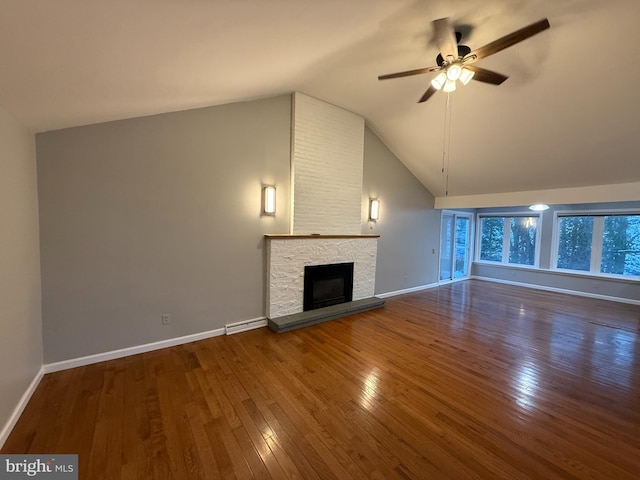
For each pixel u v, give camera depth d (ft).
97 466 5.16
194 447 5.63
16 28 3.64
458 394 7.52
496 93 10.67
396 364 9.12
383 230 17.47
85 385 7.67
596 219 18.79
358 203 15.24
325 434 6.04
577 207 19.34
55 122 7.45
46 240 7.98
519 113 11.18
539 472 5.15
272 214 12.33
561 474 5.10
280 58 7.66
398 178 18.02
